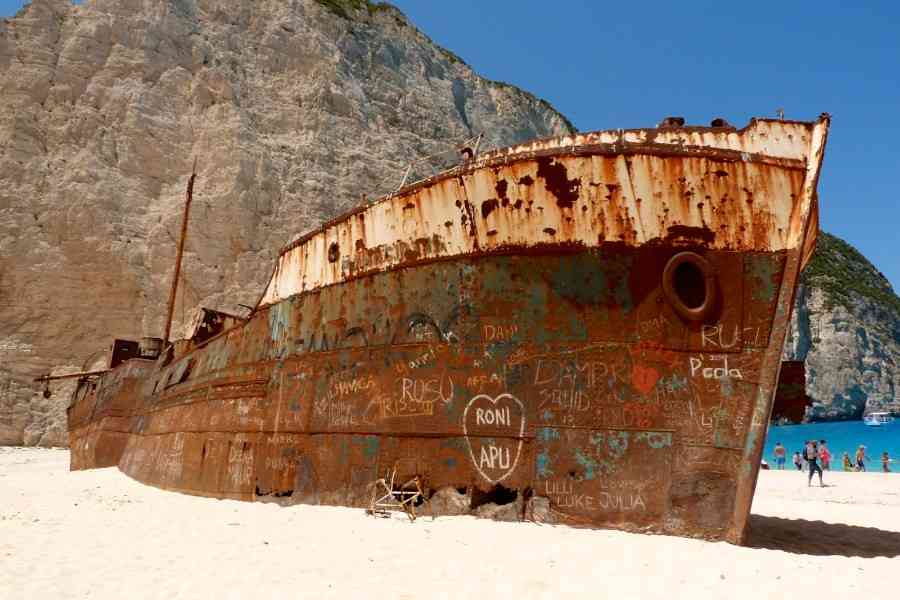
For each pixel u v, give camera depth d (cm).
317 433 940
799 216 707
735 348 719
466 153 930
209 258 4303
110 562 635
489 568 585
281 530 765
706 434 712
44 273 4038
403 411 848
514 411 779
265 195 4556
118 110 4600
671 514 701
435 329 846
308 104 5216
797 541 812
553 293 782
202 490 1144
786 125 720
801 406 865
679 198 739
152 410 1591
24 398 3825
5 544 726
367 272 937
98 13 4912
